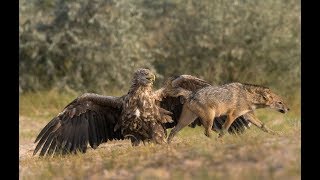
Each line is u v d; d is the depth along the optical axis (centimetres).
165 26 9375
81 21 8638
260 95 4122
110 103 4188
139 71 4122
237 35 8625
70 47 8631
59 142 4159
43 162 3834
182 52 8925
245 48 8581
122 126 4178
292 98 7819
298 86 8219
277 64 8481
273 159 2917
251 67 8556
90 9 8662
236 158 3000
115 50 8644
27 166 3809
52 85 8588
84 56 8606
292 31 8588
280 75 8450
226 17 8694
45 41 8656
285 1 8831
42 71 8669
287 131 3956
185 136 5038
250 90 4109
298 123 4641
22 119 7194
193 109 4069
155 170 2998
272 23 8569
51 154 4128
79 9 8656
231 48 8600
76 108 4197
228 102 4044
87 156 3841
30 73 8619
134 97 4119
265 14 8606
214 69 8681
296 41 8481
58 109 7606
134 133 4194
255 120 4250
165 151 3419
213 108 4028
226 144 3325
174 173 2895
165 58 9044
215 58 8675
